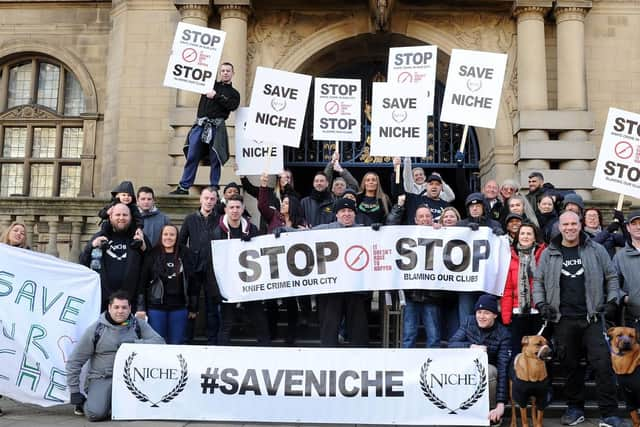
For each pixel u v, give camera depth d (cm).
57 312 647
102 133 1441
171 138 1265
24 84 1530
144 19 1353
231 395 595
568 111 1223
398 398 589
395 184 795
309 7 1317
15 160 1500
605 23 1313
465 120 827
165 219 789
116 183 1310
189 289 703
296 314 774
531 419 624
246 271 694
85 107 1462
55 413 634
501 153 1267
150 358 601
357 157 1427
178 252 690
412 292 693
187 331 740
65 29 1477
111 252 686
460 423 580
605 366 580
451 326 727
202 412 593
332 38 1325
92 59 1465
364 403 589
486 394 582
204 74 916
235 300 689
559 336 600
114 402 593
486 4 1289
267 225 811
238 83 1256
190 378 598
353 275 684
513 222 704
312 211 881
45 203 1170
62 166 1504
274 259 693
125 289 667
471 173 1413
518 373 565
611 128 748
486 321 607
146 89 1334
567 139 1226
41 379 632
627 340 554
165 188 1298
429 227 689
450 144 1409
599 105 1288
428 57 833
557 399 673
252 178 1220
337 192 862
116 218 673
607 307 594
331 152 1428
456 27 1321
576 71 1240
